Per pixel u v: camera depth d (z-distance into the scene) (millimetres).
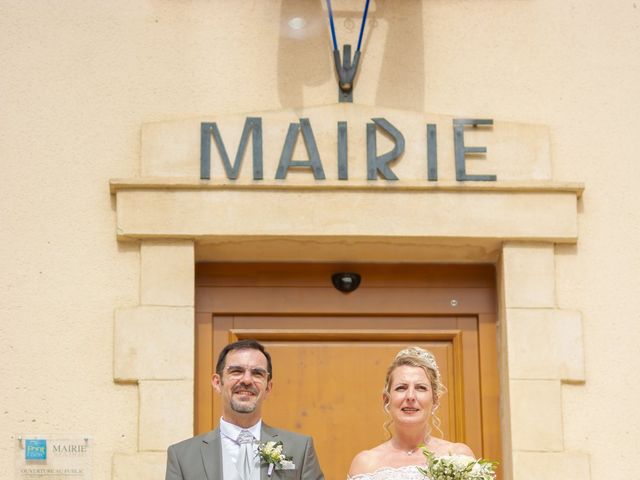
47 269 5254
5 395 5129
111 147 5391
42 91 5414
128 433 5141
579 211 5449
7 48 5441
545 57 5590
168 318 5234
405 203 5355
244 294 5605
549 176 5441
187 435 5133
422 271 5684
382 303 5641
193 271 5297
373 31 5578
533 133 5477
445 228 5344
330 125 5414
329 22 5574
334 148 5395
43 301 5223
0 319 5188
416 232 5336
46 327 5203
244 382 4637
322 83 5508
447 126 5449
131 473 5066
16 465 5082
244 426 4680
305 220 5316
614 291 5379
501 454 5465
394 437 4980
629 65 5602
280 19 5562
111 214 5328
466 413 5543
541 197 5395
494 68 5570
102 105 5426
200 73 5484
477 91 5543
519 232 5359
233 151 5363
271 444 4570
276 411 5547
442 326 5645
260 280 5625
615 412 5254
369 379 5598
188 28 5523
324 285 5648
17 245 5262
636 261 5406
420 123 5441
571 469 5168
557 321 5316
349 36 5566
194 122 5395
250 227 5297
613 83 5578
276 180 5324
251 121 5391
